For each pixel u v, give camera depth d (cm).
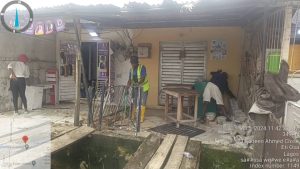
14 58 801
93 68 934
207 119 689
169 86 785
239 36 800
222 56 816
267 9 448
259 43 567
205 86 727
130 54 872
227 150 464
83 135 511
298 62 536
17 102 761
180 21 696
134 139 512
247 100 671
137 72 668
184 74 852
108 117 625
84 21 764
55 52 962
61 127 577
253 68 621
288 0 394
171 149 443
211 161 471
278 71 427
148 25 782
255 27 624
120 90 641
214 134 586
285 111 431
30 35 848
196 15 565
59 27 605
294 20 477
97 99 630
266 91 429
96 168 532
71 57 944
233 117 683
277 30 461
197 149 450
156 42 861
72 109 835
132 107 631
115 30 877
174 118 669
